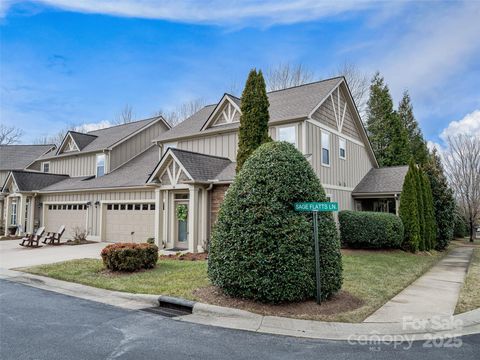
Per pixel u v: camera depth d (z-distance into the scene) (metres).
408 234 14.51
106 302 6.64
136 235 16.84
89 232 18.70
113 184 18.02
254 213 6.16
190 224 13.06
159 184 14.19
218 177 13.61
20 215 21.36
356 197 18.55
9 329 5.03
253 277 5.98
